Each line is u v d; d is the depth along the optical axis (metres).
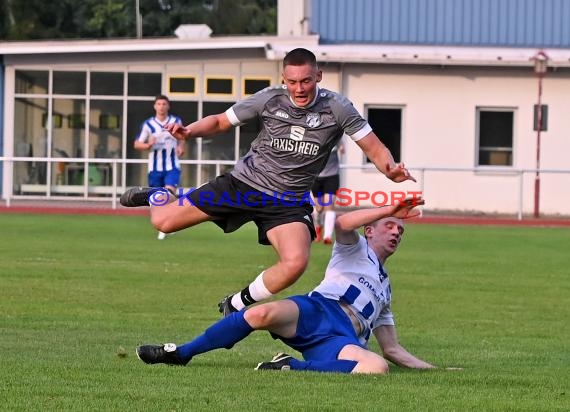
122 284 35.09
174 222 21.81
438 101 80.69
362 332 20.56
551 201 80.06
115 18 141.38
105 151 81.81
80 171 81.56
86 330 26.11
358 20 83.75
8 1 137.12
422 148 80.88
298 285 35.84
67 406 16.09
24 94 81.38
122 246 47.75
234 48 80.69
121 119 81.62
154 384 17.94
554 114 80.69
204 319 28.44
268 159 21.05
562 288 37.09
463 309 31.92
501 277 39.91
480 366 21.94
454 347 25.08
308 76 20.31
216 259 43.22
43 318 27.95
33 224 59.22
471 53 78.38
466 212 80.25
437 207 80.56
